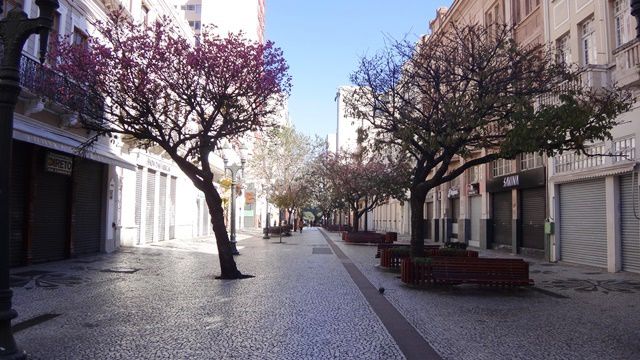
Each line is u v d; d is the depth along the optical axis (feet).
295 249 88.48
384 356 21.15
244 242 111.24
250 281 44.39
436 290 40.32
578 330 26.43
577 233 61.00
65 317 28.40
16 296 34.86
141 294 36.60
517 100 37.78
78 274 46.75
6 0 46.34
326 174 123.24
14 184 51.13
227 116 46.14
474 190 94.53
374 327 26.63
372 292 38.68
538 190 71.61
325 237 145.89
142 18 81.35
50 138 49.08
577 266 59.41
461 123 40.40
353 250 87.10
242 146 80.23
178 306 32.07
